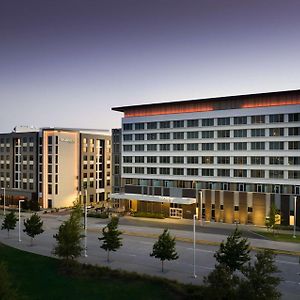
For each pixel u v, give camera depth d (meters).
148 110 92.44
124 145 95.69
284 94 74.75
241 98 79.19
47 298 35.12
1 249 54.84
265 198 75.81
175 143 87.56
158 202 88.56
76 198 108.12
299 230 70.00
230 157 80.19
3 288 25.59
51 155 108.25
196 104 85.38
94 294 36.09
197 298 33.69
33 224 58.34
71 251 44.84
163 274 42.53
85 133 117.00
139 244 58.38
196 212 83.94
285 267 45.50
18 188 115.00
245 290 29.33
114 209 96.81
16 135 115.19
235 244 39.03
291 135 73.56
